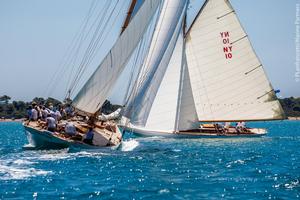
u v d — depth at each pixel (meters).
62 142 72.25
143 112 105.38
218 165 64.19
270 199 42.66
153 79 106.25
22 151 75.06
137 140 104.44
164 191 45.94
